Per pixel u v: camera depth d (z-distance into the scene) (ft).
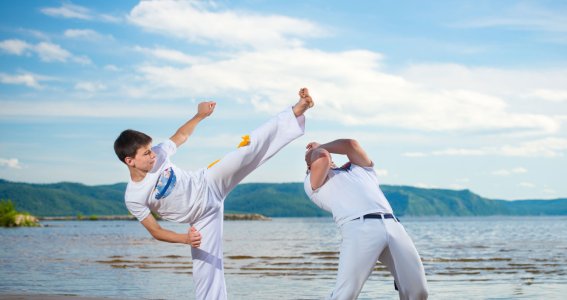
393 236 14.25
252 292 30.55
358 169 15.24
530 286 32.24
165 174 15.53
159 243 88.63
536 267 44.86
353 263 14.03
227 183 16.48
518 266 45.85
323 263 50.06
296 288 32.27
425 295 14.61
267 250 70.59
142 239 105.91
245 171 16.55
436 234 142.00
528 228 207.41
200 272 16.16
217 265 16.29
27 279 36.29
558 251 65.77
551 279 36.06
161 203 15.66
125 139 15.12
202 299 16.11
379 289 30.78
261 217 586.86
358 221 14.25
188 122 17.26
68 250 69.41
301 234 141.69
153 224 15.87
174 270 42.55
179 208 15.74
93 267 45.03
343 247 14.34
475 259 53.83
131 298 27.35
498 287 31.89
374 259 14.11
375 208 14.42
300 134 16.48
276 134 16.44
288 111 16.56
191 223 16.26
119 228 217.36
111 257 56.85
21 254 61.77
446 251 67.15
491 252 64.75
